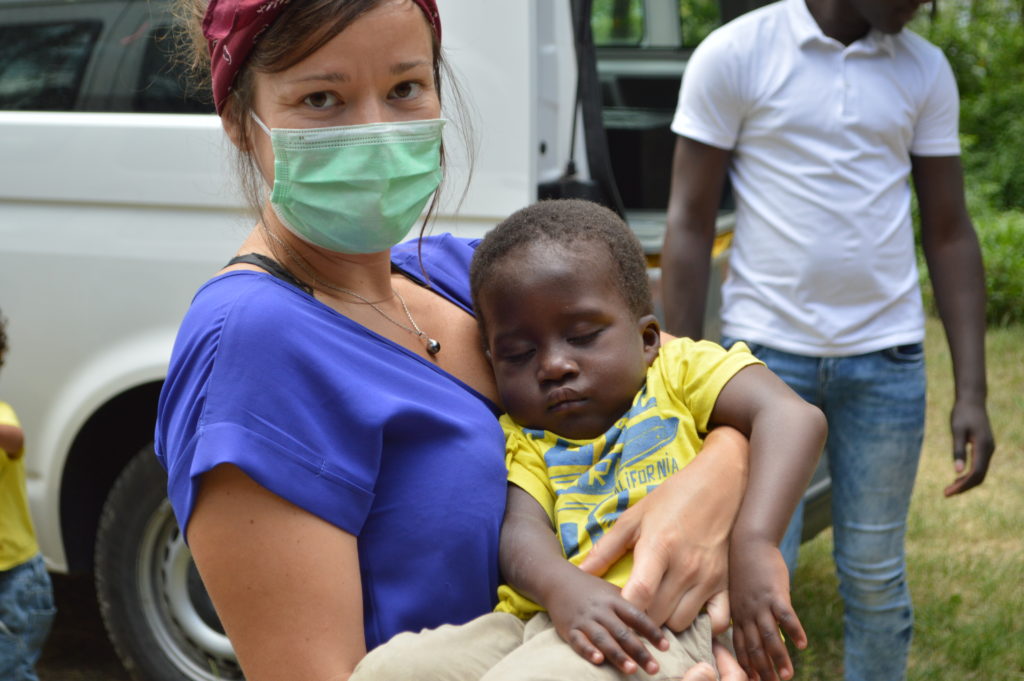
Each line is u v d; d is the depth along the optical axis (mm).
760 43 2732
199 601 3334
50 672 3762
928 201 2918
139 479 3254
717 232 3355
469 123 1724
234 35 1409
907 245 2787
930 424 5859
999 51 10562
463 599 1398
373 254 1590
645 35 4594
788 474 1449
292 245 1529
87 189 3139
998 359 6785
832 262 2701
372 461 1350
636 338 1602
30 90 3254
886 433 2785
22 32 3273
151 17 3090
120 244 3125
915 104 2770
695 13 4504
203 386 1300
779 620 1354
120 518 3287
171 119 3045
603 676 1262
